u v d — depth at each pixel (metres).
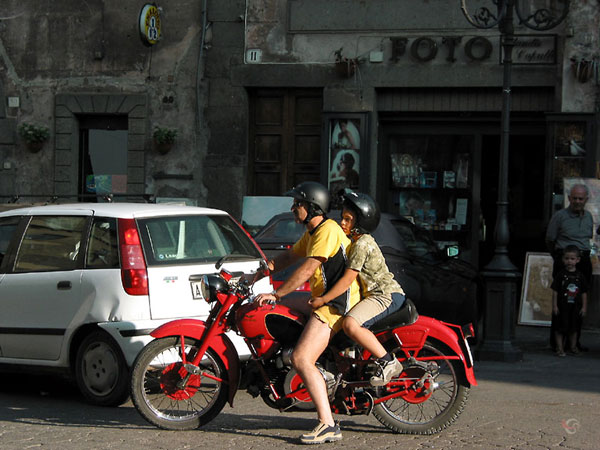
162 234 9.88
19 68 21.38
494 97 19.52
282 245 13.18
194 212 10.24
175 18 20.70
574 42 18.28
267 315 8.02
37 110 21.30
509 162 19.80
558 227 15.07
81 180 21.48
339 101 19.86
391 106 20.03
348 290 7.92
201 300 9.78
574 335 14.37
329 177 19.94
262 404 9.82
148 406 8.31
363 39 19.72
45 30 21.25
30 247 10.42
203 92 20.59
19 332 10.20
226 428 8.51
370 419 8.94
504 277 13.45
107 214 9.95
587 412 9.34
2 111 21.39
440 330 8.12
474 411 9.32
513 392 10.58
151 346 8.28
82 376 9.73
